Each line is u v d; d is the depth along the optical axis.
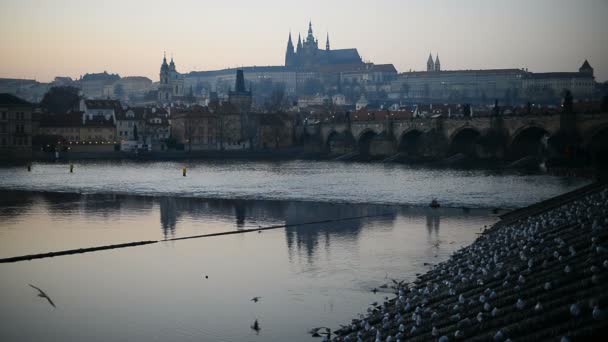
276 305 87.50
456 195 194.62
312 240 128.38
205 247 122.62
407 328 66.06
